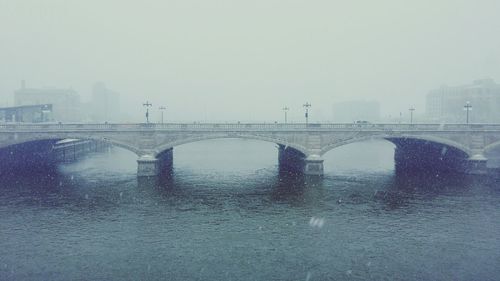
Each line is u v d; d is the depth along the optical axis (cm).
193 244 3722
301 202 5272
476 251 3584
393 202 5256
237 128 6800
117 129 6688
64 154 10231
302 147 7038
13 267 3203
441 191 5900
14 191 5784
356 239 3866
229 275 3072
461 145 7256
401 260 3378
